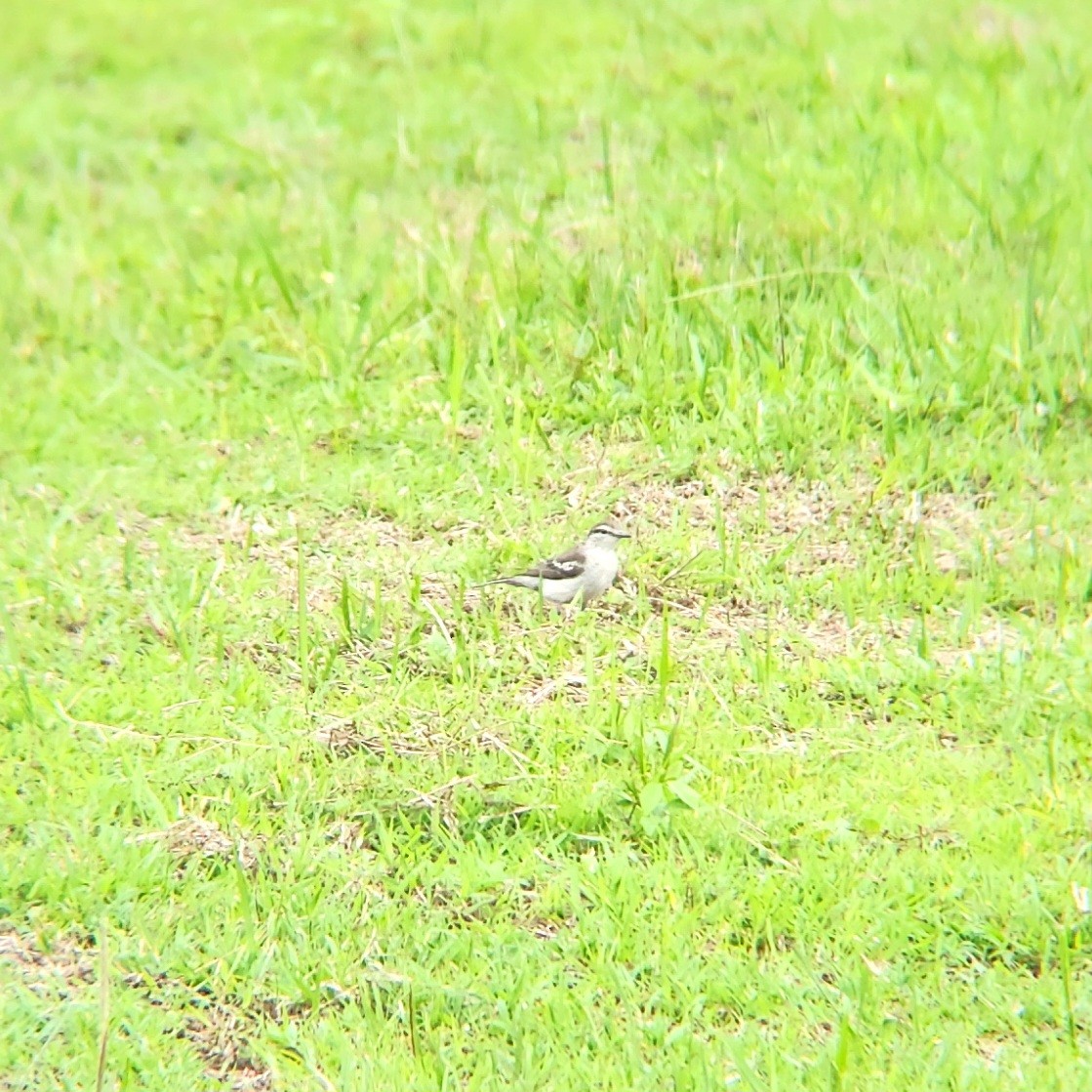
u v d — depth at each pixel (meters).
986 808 10.58
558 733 11.33
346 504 14.46
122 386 16.44
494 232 18.34
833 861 10.16
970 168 19.28
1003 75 22.19
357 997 9.39
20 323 17.67
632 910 9.83
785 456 14.78
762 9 25.56
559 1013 9.16
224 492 14.62
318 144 21.84
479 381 15.79
